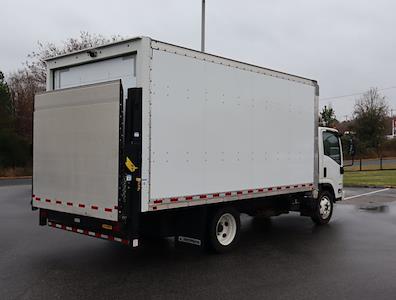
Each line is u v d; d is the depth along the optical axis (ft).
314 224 35.06
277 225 34.68
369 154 179.63
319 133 33.68
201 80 22.67
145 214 22.13
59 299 17.12
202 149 22.72
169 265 22.31
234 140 24.66
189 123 21.99
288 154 28.96
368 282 19.51
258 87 26.37
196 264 22.54
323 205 34.60
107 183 20.38
